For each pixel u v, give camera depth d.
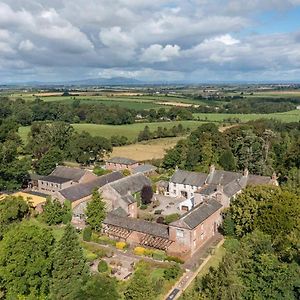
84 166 145.38
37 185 114.31
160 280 56.72
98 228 77.31
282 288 47.19
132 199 88.06
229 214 76.31
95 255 67.12
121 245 71.25
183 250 69.00
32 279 47.84
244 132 135.25
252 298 47.75
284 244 58.16
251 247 54.81
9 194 101.69
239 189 91.62
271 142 139.12
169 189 108.81
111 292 45.72
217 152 131.12
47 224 83.88
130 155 157.12
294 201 66.19
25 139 171.88
